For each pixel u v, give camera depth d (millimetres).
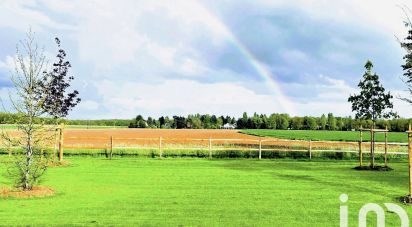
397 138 66688
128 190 16438
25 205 13414
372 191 16828
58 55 27391
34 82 15828
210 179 19797
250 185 18031
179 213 12461
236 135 71562
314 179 20328
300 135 78875
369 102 28062
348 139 62906
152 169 23875
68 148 33875
